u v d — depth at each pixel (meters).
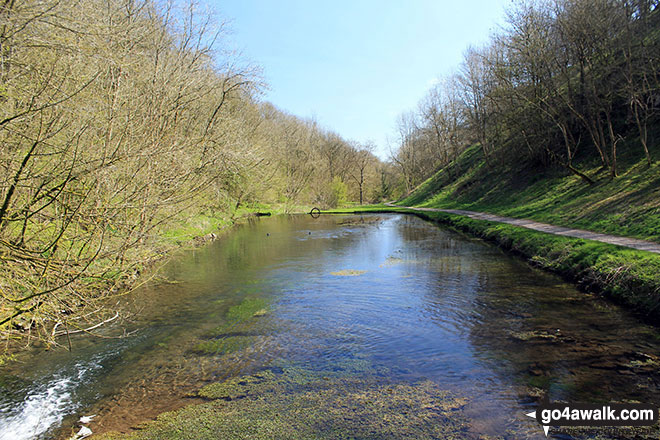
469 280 14.45
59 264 6.97
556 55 28.48
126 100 9.69
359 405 6.42
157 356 8.48
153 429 5.95
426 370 7.55
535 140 35.75
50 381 7.48
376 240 26.72
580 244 15.16
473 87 47.34
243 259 20.20
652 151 23.86
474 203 42.50
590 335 8.83
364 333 9.58
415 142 84.44
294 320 10.62
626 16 24.19
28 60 6.48
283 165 57.47
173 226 13.45
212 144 13.72
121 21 11.80
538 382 6.92
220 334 9.70
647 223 15.66
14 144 6.74
